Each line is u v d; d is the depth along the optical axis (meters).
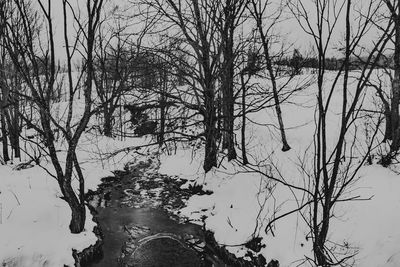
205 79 14.53
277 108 16.94
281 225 10.95
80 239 10.65
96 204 15.18
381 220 10.32
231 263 10.71
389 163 13.49
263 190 13.23
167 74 17.02
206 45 14.31
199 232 12.63
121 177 18.61
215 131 15.16
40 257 9.61
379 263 8.73
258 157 16.62
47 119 9.63
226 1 14.01
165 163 19.73
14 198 12.20
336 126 18.61
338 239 10.16
